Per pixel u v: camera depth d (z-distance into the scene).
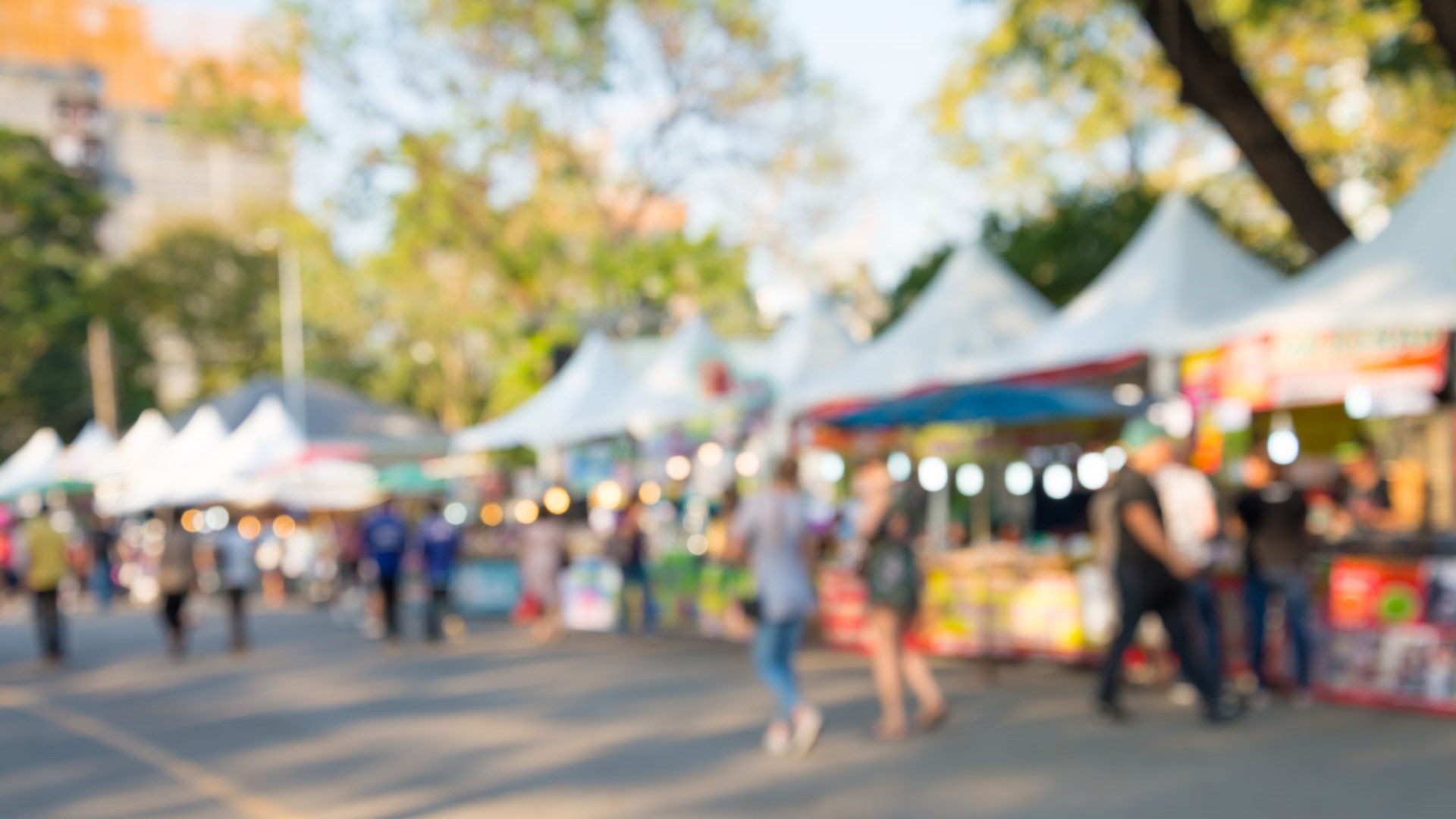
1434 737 8.52
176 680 13.62
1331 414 13.78
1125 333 13.53
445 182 34.41
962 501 18.02
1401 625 9.70
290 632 19.22
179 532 16.08
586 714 10.39
